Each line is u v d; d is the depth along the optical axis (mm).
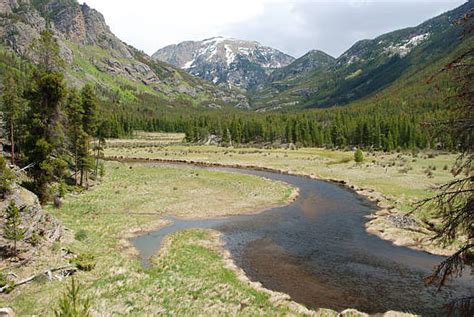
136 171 82938
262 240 38625
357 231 41594
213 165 102250
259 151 133625
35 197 31500
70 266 27375
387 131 130875
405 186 63062
